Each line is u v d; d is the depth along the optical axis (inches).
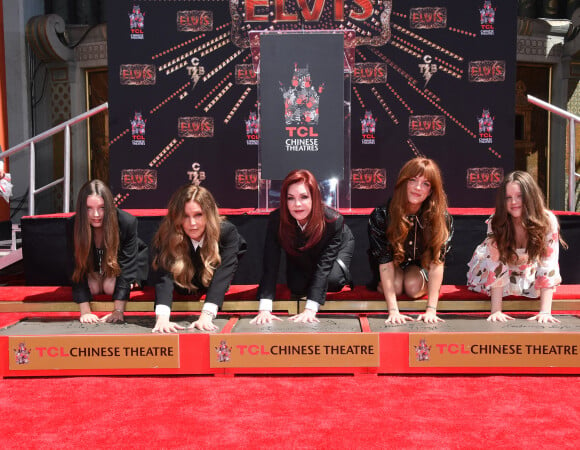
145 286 128.6
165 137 162.6
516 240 110.0
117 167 162.7
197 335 92.8
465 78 159.5
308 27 159.2
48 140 311.4
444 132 160.9
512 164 160.4
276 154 136.1
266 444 65.4
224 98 161.8
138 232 140.3
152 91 161.2
